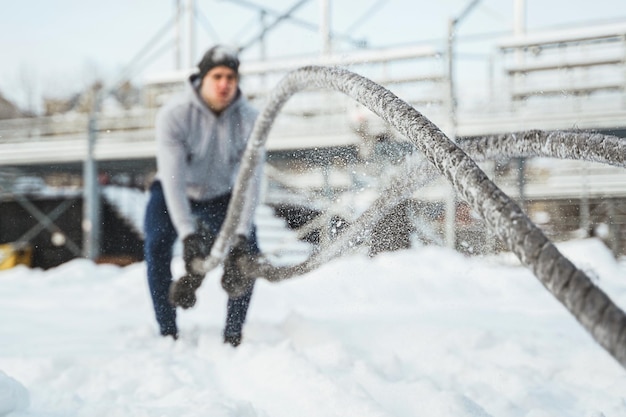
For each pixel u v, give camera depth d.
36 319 4.23
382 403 1.99
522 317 3.87
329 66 1.93
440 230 5.80
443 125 7.36
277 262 4.39
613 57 8.02
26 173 13.45
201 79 3.24
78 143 11.60
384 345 2.93
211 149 3.27
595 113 8.06
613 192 8.67
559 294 0.91
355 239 2.55
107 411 1.81
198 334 3.32
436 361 2.59
